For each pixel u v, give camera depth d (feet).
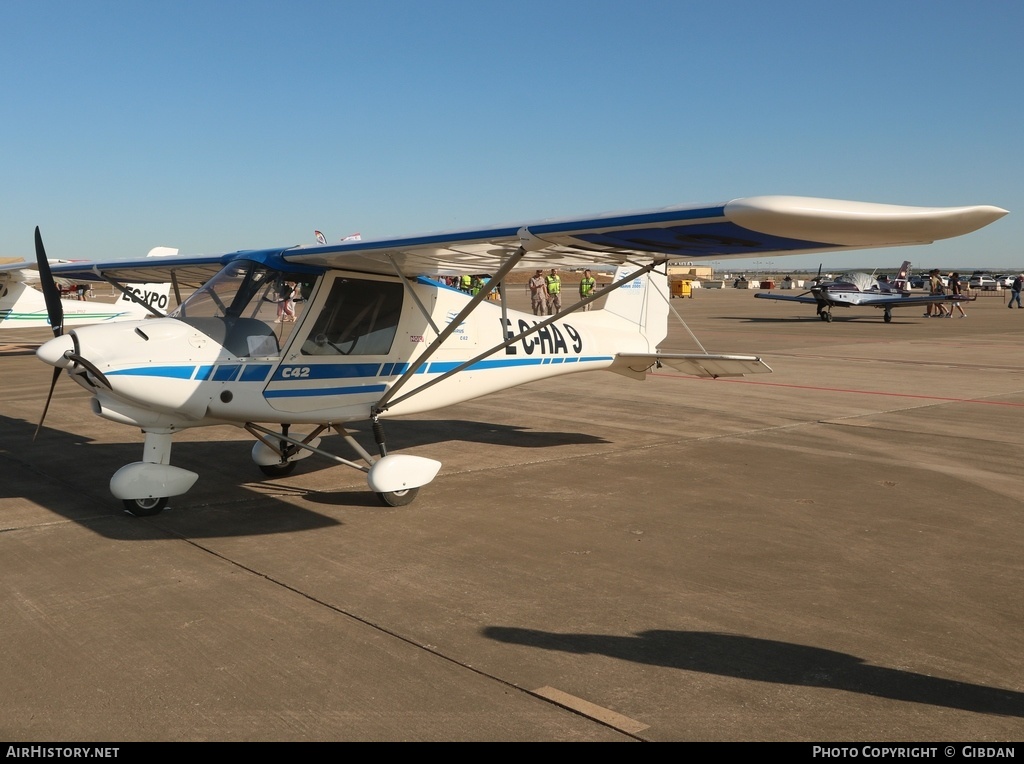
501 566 14.94
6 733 9.16
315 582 14.07
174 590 13.65
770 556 15.56
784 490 20.68
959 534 17.01
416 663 10.99
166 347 17.29
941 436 28.07
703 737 9.14
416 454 25.14
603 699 10.02
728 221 13.17
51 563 14.94
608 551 15.83
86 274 26.63
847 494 20.29
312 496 20.06
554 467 23.32
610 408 34.42
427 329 21.35
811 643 11.68
